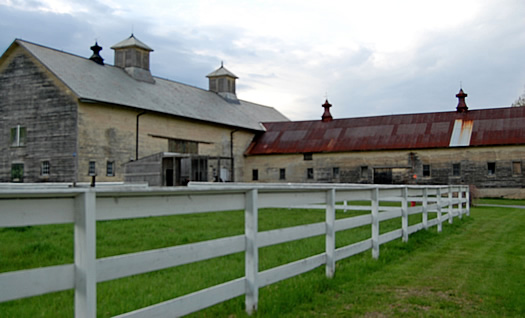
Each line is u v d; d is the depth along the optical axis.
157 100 39.66
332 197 7.16
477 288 6.95
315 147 47.09
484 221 17.88
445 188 15.35
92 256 3.47
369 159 44.72
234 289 5.08
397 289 6.88
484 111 44.72
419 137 43.81
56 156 31.92
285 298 6.02
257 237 5.37
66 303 5.89
